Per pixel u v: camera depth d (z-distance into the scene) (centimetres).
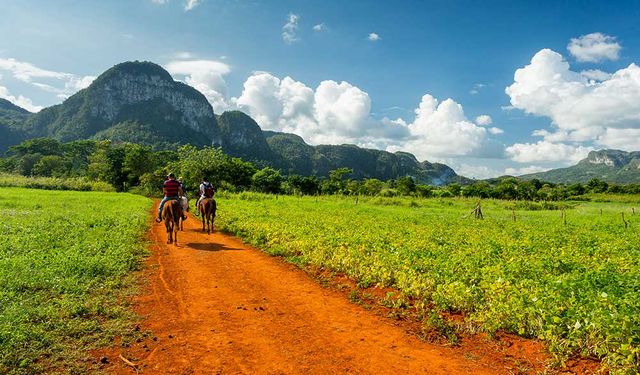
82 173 10606
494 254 1359
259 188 8731
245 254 1603
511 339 798
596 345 682
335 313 955
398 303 987
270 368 678
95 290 1021
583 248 1576
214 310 952
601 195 9444
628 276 939
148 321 866
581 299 750
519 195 8800
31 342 709
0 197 3856
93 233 1703
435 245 1553
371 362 708
